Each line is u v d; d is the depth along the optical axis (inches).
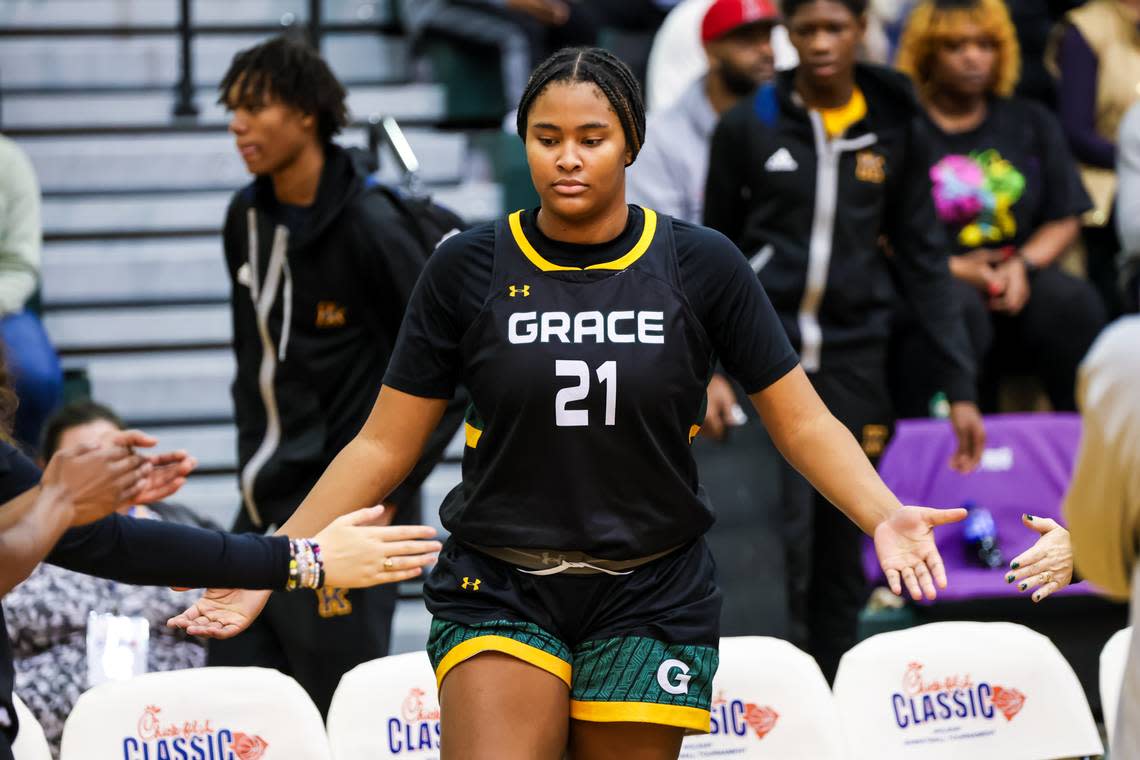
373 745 431.5
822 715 437.1
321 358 483.8
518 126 324.8
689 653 323.9
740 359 329.1
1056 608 592.7
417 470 458.6
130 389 721.0
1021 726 451.5
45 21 856.3
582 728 326.0
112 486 291.1
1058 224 680.4
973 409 562.3
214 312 754.2
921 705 449.7
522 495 320.5
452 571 328.8
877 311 546.6
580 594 323.9
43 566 512.4
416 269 475.5
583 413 314.5
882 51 783.7
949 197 666.2
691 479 328.5
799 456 333.4
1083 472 263.7
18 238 655.1
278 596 481.7
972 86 671.8
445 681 322.3
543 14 813.2
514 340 316.8
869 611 606.2
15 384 629.9
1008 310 656.4
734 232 558.9
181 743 420.5
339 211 474.3
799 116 535.2
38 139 807.1
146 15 861.8
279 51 476.1
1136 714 273.6
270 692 426.3
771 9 626.2
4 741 293.9
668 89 752.3
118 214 776.9
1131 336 257.9
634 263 320.8
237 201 493.4
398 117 826.2
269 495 487.8
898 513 320.2
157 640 512.7
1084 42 737.6
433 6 808.9
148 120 815.1
